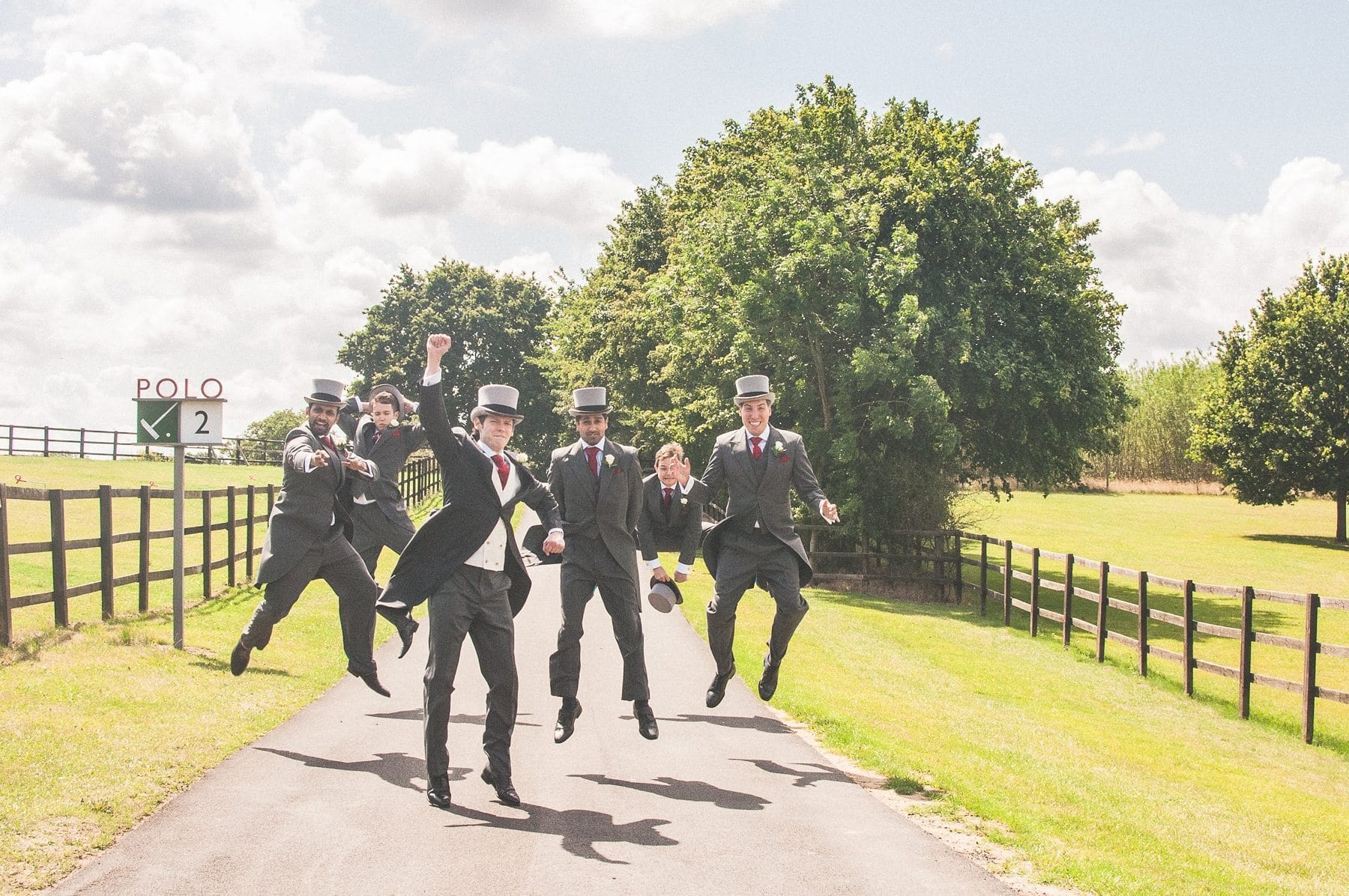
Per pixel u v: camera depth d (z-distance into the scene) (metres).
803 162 26.58
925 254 25.97
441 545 5.93
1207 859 5.91
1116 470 83.44
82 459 42.50
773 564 7.93
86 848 4.79
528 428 67.31
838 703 9.34
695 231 28.52
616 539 7.17
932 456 25.53
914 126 28.19
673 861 4.99
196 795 5.67
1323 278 49.59
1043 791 7.00
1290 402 46.19
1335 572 36.84
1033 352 26.12
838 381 24.36
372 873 4.67
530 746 7.15
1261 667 19.55
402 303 68.44
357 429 10.85
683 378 29.45
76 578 13.87
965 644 17.25
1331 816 8.20
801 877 4.85
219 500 27.30
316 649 10.52
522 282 69.25
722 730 7.87
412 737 7.20
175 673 8.61
